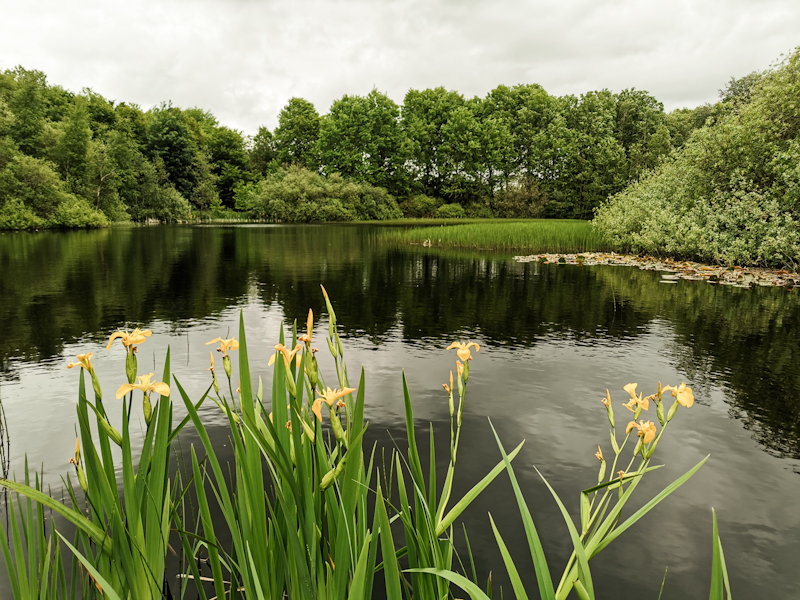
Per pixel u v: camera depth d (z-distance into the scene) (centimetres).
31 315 790
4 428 377
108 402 435
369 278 1283
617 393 469
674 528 270
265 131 7706
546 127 5694
